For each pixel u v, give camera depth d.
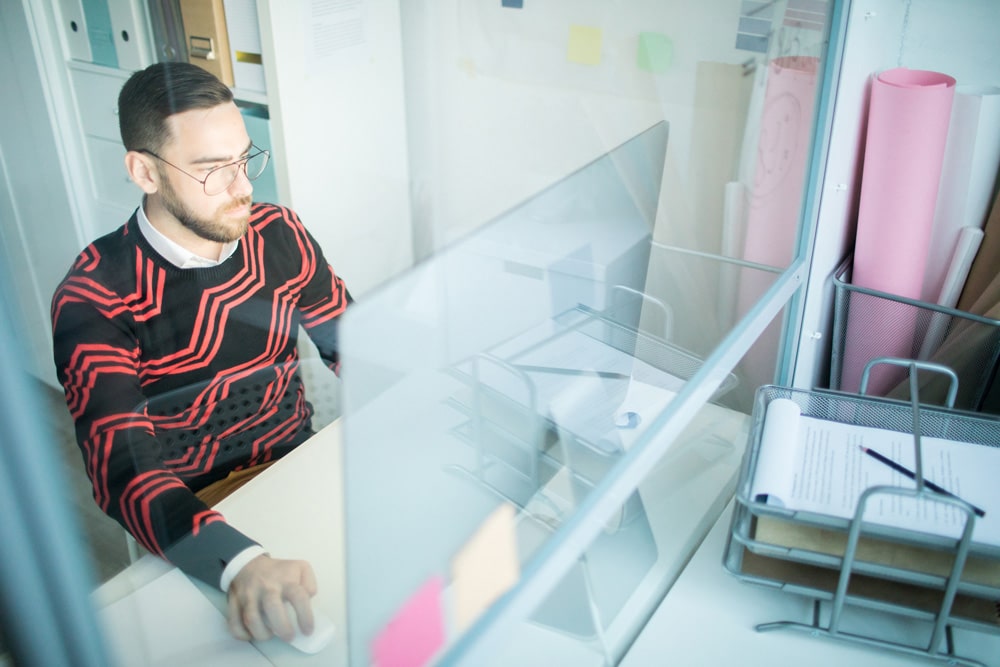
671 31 1.20
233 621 0.51
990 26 1.35
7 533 0.30
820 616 0.80
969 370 1.24
